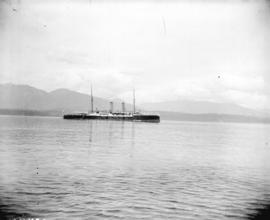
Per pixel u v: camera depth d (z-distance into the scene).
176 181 20.34
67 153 34.09
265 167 27.77
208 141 59.94
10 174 21.61
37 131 75.31
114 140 54.38
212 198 16.30
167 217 13.30
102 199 15.65
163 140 57.75
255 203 15.44
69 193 16.69
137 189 17.83
